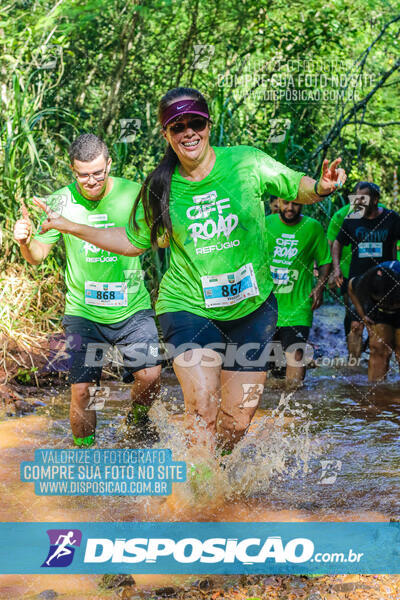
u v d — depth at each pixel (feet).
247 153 10.10
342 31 28.40
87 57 25.81
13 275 18.93
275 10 27.91
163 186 10.03
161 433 13.19
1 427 13.43
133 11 23.48
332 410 15.37
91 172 11.73
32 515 9.71
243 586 8.08
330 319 27.99
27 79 21.86
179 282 10.50
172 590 7.95
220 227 9.99
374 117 33.94
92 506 10.03
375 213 19.22
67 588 7.96
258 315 10.49
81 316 12.55
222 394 10.63
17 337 17.43
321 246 18.44
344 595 7.86
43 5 23.63
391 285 17.35
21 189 19.12
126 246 10.84
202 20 26.35
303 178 10.06
